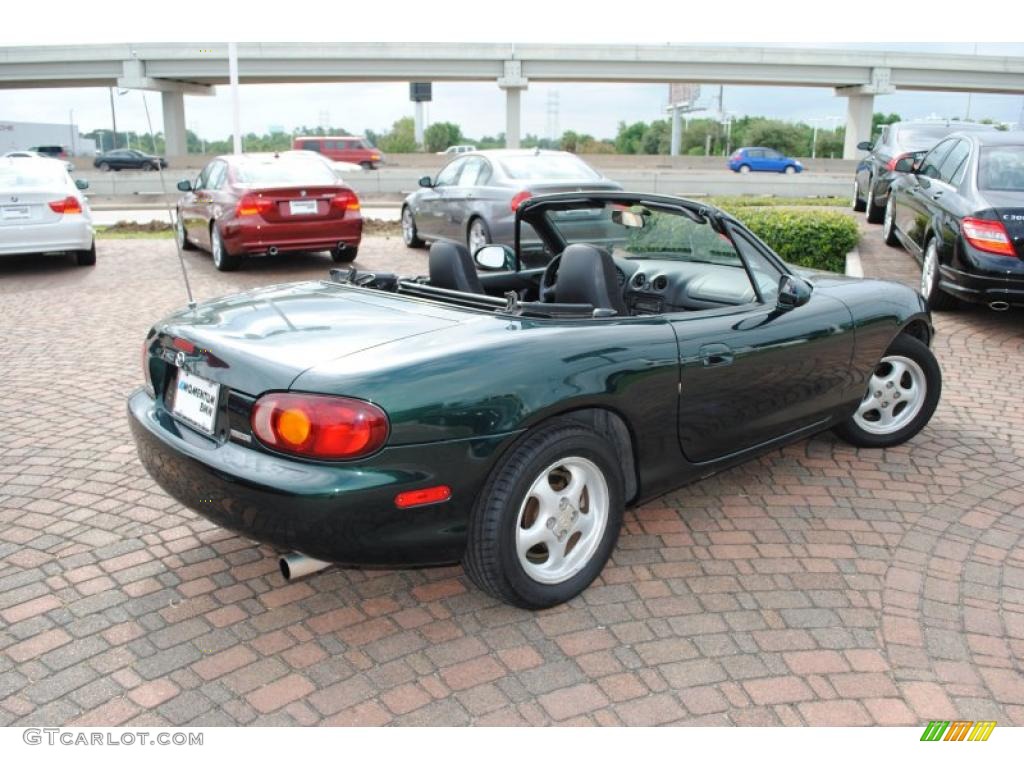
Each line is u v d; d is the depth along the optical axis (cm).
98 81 6016
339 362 276
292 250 1073
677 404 341
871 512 404
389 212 2472
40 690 273
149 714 262
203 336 312
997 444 495
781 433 403
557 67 5609
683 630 307
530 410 287
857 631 307
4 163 1113
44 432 504
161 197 3055
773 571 349
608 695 271
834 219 1055
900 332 469
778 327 381
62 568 347
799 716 262
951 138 887
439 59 5541
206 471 281
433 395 271
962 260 707
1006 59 5953
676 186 3162
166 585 335
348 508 263
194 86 6125
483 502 289
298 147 5053
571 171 1091
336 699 270
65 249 1091
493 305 338
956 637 304
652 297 435
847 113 6206
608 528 324
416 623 311
